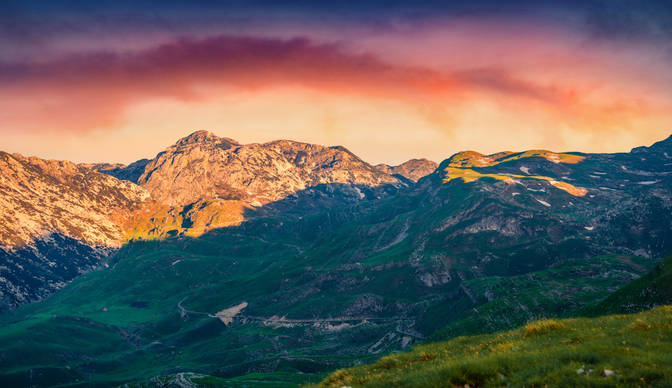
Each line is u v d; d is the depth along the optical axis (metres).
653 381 17.62
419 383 21.80
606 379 18.34
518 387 19.67
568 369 20.05
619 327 27.31
